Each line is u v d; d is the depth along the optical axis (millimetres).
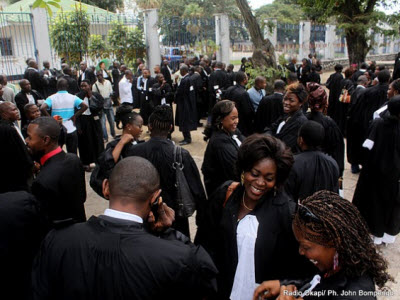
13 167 3695
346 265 1298
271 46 9805
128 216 1523
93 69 12039
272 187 1963
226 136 3217
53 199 2834
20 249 2053
